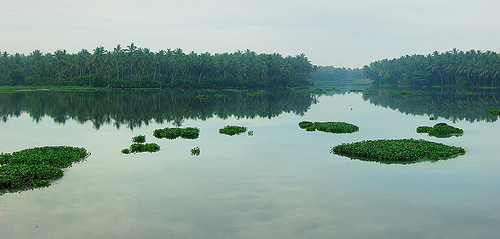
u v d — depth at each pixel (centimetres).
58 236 1855
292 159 3259
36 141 4075
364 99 10244
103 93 11156
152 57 14325
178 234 1875
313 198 2333
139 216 2077
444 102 9038
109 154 3438
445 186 2552
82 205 2223
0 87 12600
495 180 2673
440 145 3569
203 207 2195
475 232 1905
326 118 6162
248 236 1855
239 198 2333
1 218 2048
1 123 5419
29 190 2462
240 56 18612
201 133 4619
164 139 4206
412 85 18375
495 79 15562
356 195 2386
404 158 3203
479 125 5303
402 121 5788
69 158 3181
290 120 5897
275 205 2225
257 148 3716
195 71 15175
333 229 1930
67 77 14050
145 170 2916
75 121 5675
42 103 8112
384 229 1933
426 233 1892
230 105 8294
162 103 8531
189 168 2977
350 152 3431
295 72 19250
